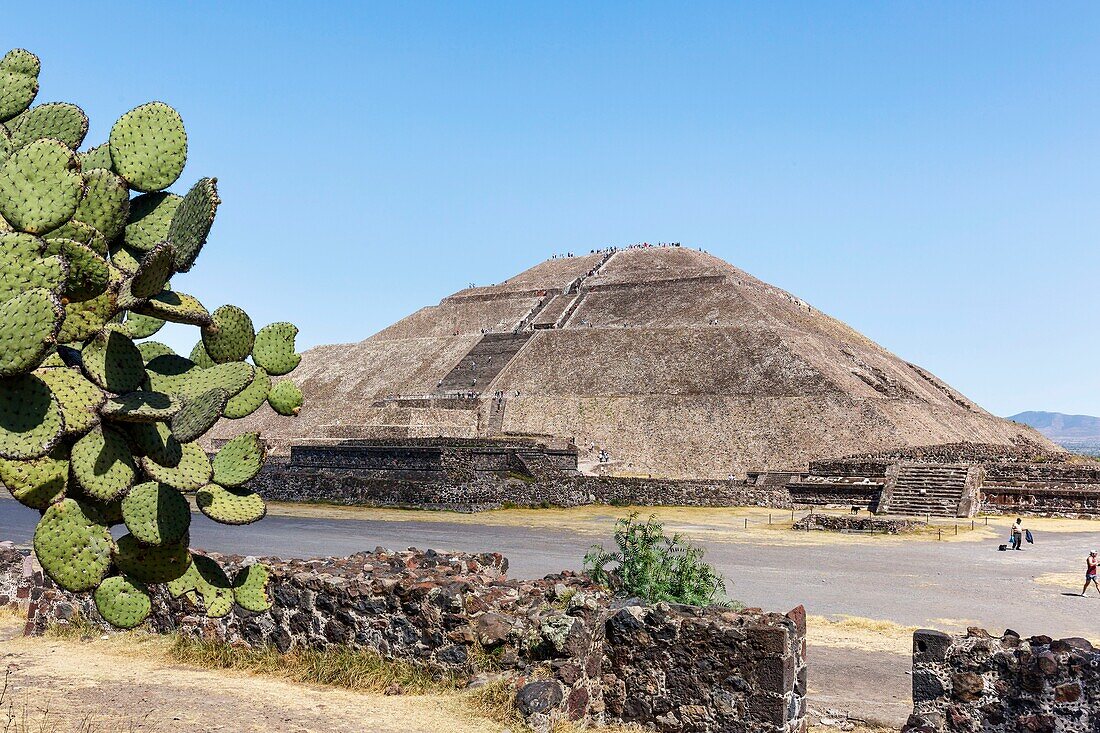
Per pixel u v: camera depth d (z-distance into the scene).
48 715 11.34
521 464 59.41
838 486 58.00
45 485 9.57
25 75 11.12
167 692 12.67
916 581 29.30
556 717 11.55
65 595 16.78
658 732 12.00
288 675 13.48
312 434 102.00
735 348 116.56
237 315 11.27
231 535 38.34
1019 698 10.63
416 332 156.88
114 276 9.84
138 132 10.55
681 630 12.05
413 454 56.72
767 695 11.44
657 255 175.88
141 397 9.62
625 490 58.91
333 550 33.38
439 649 12.91
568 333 134.50
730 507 57.38
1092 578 27.28
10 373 8.05
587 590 13.79
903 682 15.90
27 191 8.87
